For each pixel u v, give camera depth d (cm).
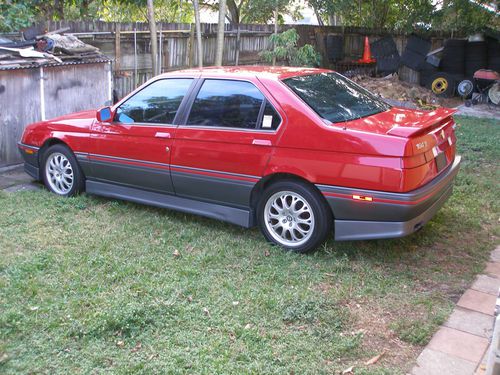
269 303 405
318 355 346
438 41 1573
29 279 436
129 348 350
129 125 580
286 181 493
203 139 527
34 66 776
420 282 454
